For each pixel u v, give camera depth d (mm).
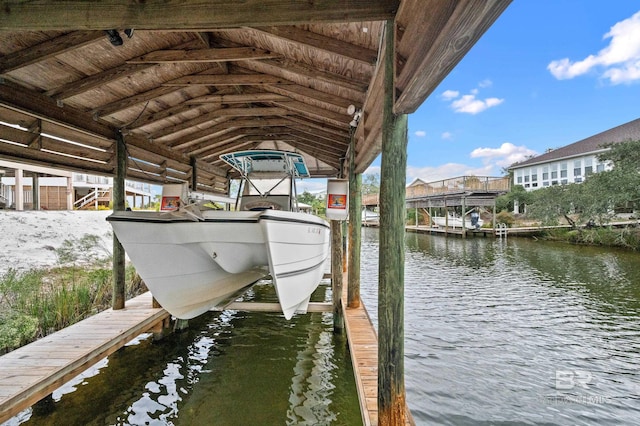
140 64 3402
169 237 3307
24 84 3293
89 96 3932
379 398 2125
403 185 2051
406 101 1744
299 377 4266
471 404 3887
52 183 16453
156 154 5898
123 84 3857
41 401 3320
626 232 16172
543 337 5789
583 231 18141
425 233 27891
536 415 3705
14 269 6176
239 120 6031
